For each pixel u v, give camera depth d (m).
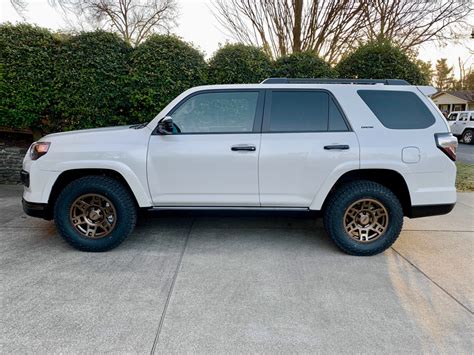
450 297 2.66
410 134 3.27
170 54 5.99
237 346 2.07
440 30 8.24
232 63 6.20
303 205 3.37
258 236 3.96
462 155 12.65
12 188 6.14
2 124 6.11
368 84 3.48
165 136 3.32
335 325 2.29
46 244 3.62
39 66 5.89
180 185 3.34
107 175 3.45
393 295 2.68
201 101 3.39
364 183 3.34
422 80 6.40
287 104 3.37
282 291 2.72
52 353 1.98
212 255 3.40
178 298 2.59
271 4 7.42
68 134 3.47
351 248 3.38
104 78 6.00
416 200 3.28
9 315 2.33
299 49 7.55
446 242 3.83
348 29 7.57
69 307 2.44
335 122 3.32
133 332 2.18
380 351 2.04
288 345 2.08
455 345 2.10
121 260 3.25
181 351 2.02
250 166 3.29
